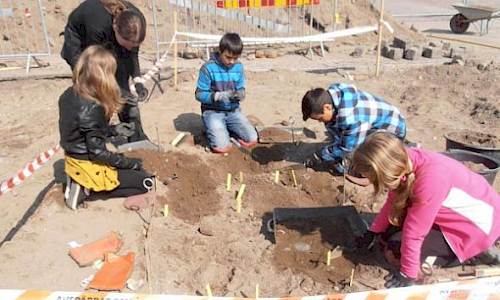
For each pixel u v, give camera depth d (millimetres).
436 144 5598
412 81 7871
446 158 3227
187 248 3715
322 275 3443
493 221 3238
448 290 2549
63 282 3334
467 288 2551
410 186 3068
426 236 3373
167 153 5020
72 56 4777
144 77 6184
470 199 3176
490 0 17859
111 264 3479
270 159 5211
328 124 4641
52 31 9797
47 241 3758
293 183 4676
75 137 3908
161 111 6438
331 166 4949
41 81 7684
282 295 3258
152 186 4387
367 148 3004
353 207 4105
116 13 4504
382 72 8406
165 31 10188
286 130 5836
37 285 3293
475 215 3207
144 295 2594
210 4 11227
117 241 3713
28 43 9422
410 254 3164
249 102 6812
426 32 12852
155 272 3445
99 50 3783
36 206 4270
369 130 4574
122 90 5000
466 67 8156
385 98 7152
